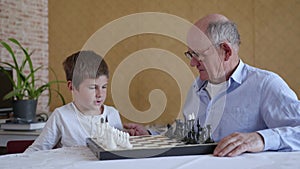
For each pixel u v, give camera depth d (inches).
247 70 62.1
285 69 141.6
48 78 156.5
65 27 158.1
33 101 115.6
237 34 62.0
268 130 48.7
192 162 41.4
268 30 142.3
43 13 156.3
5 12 138.8
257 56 143.3
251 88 59.8
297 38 140.3
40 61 154.4
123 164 40.9
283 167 38.9
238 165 39.9
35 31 152.3
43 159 44.9
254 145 46.1
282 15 141.3
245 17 143.7
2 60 137.1
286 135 48.1
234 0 144.4
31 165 41.7
